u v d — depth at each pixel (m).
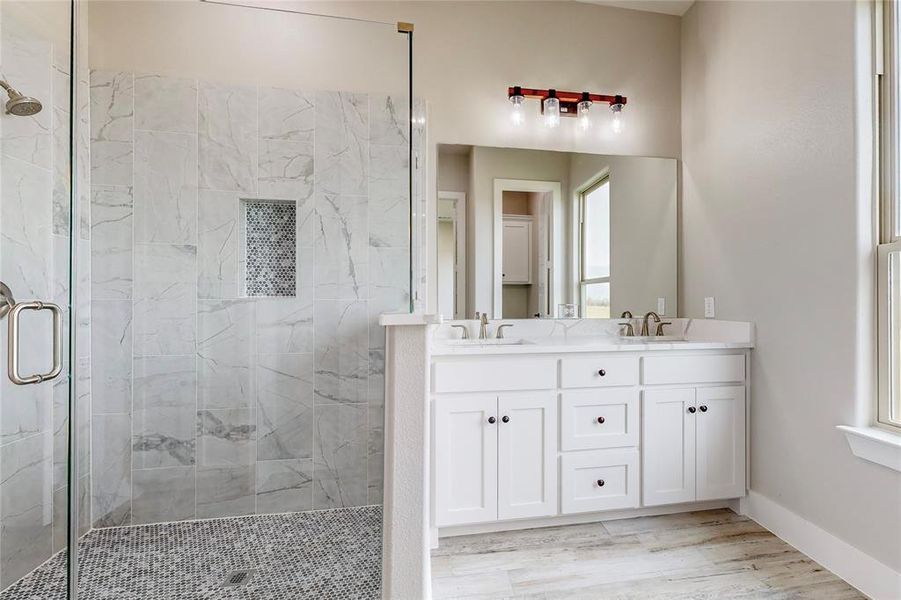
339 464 2.01
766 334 2.06
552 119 2.45
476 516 1.93
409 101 2.17
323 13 2.33
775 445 2.01
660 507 2.19
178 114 2.00
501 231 2.49
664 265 2.66
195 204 2.00
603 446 2.04
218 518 1.95
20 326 1.49
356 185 2.10
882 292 1.63
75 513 1.51
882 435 1.55
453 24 2.45
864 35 1.65
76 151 1.64
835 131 1.72
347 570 1.64
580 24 2.59
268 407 2.00
